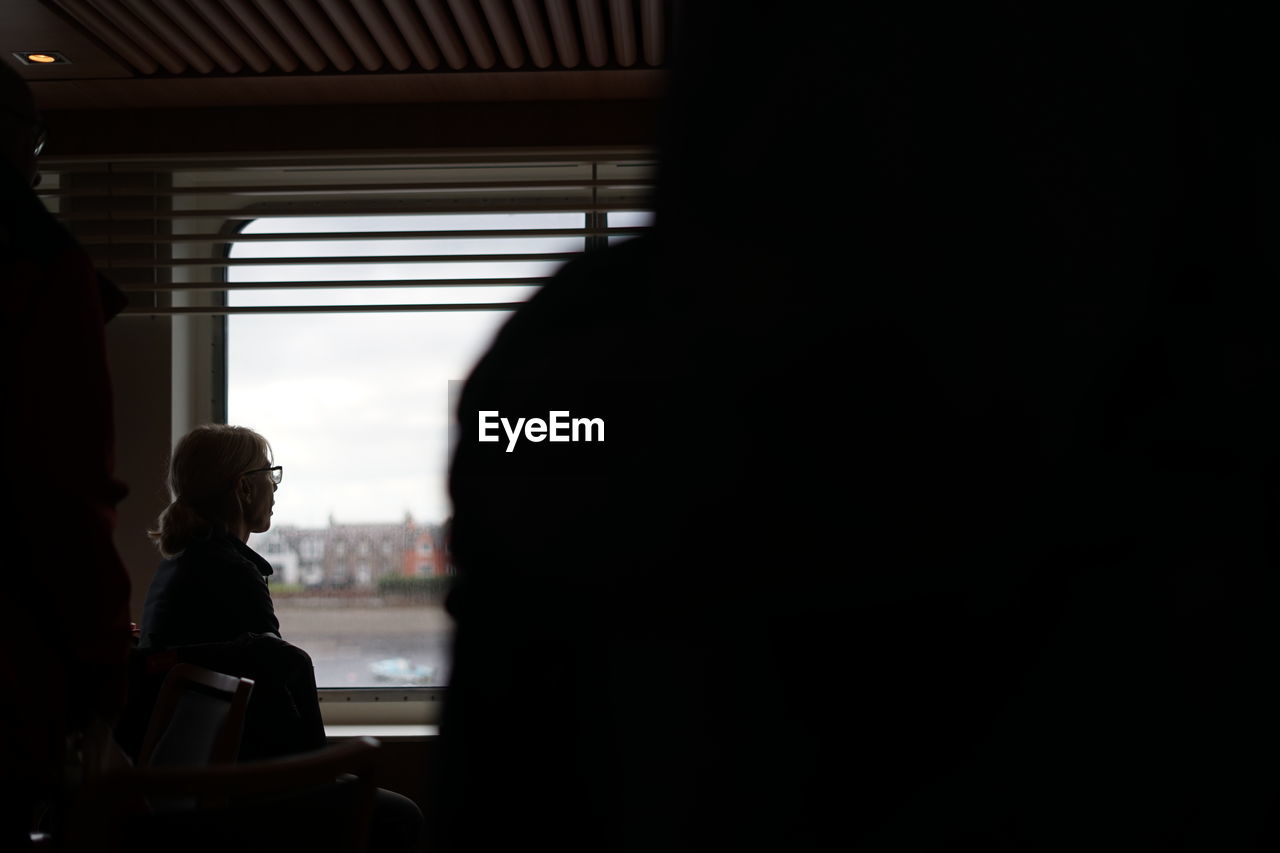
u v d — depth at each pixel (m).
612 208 3.16
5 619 1.27
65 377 1.31
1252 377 0.17
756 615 0.19
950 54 0.17
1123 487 0.17
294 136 3.15
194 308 3.01
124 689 1.43
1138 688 0.18
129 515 3.07
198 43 2.77
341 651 3.23
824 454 0.18
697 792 0.20
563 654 0.21
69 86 2.96
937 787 0.19
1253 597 0.18
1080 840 0.18
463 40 2.81
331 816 1.43
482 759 0.22
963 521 0.18
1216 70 0.17
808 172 0.17
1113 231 0.17
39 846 1.54
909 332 0.17
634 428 0.19
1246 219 0.17
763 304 0.18
